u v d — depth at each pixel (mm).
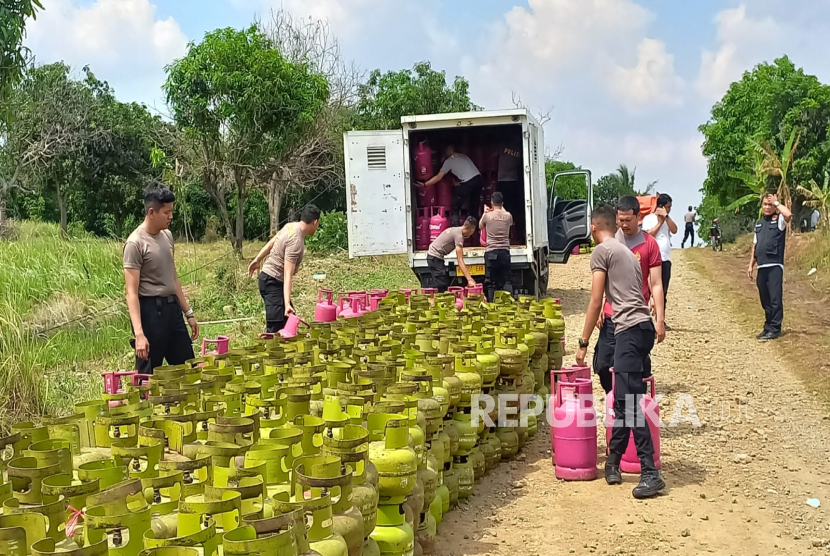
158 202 6465
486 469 6480
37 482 2975
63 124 29984
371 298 9391
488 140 15000
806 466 6754
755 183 30000
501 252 12234
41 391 7395
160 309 6602
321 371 5078
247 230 34969
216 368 5121
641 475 6000
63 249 13609
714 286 19547
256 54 19562
